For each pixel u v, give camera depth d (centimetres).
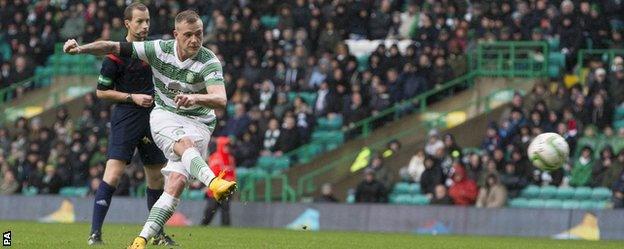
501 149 3688
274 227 3638
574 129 3688
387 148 4025
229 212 3634
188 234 2630
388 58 4209
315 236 2702
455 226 3416
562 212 3309
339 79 4216
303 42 4425
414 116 4131
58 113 4512
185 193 4019
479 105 4175
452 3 4400
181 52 1564
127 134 1831
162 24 4728
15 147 4412
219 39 4528
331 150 4122
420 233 3419
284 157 4094
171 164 1549
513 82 4181
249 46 4516
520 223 3347
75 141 4256
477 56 4228
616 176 3525
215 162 3356
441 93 4241
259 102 4288
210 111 1611
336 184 4044
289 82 4353
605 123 3803
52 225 3098
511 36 4234
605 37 4181
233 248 1850
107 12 4906
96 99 4425
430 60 4181
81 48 1549
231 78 4391
